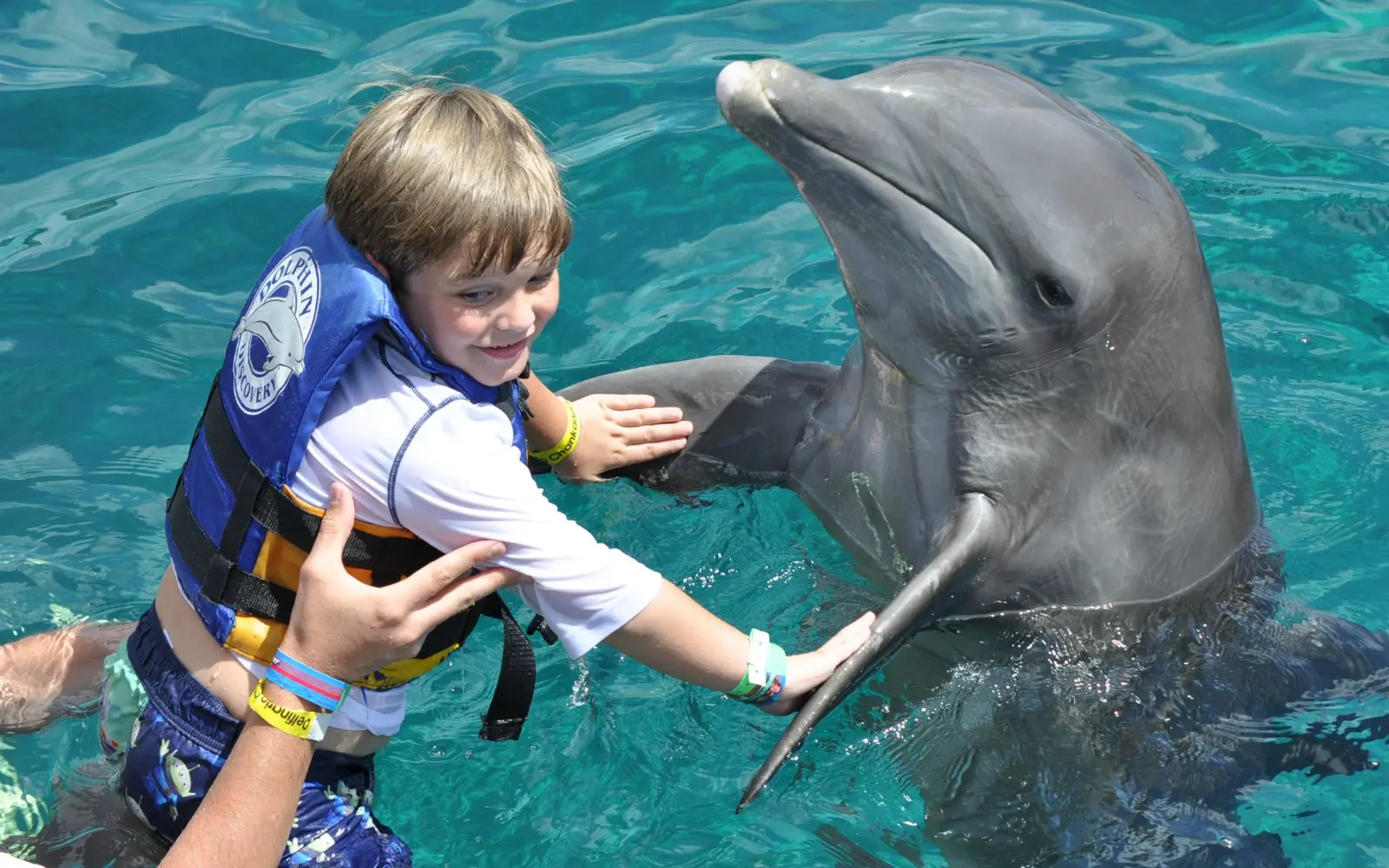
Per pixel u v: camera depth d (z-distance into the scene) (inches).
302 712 116.5
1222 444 159.9
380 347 119.8
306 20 282.5
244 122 251.4
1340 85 269.6
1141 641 159.6
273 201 231.5
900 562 165.8
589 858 141.3
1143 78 270.5
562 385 201.6
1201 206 239.6
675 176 244.4
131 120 252.5
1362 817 146.9
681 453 185.0
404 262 116.0
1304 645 161.9
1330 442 195.3
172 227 226.5
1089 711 154.6
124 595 165.6
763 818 145.1
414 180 113.4
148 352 203.9
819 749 151.2
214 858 112.8
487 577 120.2
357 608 115.0
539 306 121.0
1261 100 265.4
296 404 118.2
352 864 125.3
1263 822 146.5
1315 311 220.1
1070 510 155.6
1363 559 177.2
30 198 233.1
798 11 291.0
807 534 176.7
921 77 147.0
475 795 146.9
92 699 148.4
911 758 150.9
